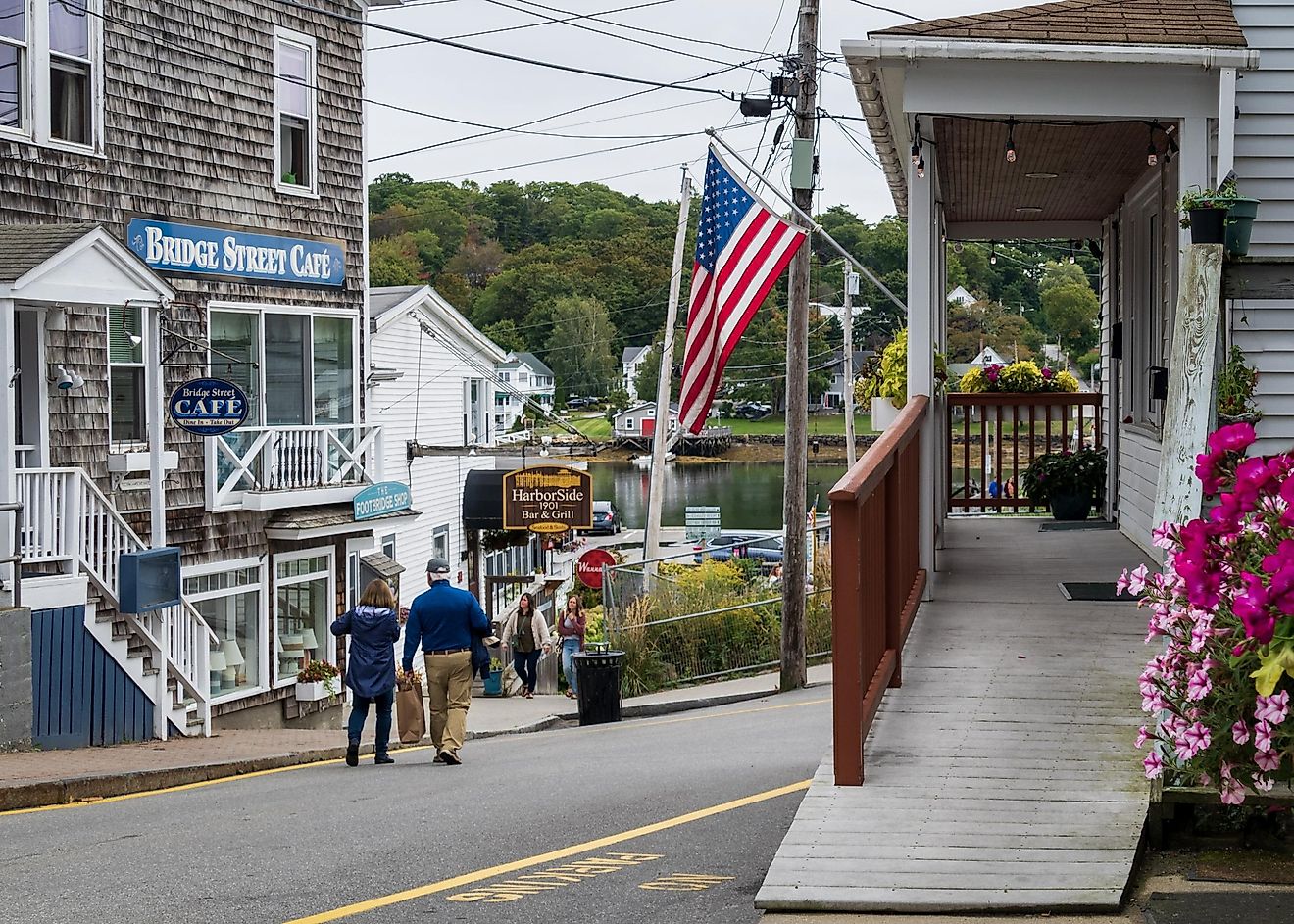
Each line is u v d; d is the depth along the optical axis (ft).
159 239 59.77
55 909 22.66
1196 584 17.62
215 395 58.03
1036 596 34.35
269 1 66.23
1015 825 19.97
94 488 50.96
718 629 80.18
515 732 64.18
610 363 280.10
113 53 57.16
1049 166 41.75
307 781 41.47
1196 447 22.18
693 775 35.70
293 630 69.62
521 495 105.19
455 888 22.75
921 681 26.91
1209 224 26.76
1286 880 18.57
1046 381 53.16
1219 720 18.07
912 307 33.78
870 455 24.49
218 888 23.81
